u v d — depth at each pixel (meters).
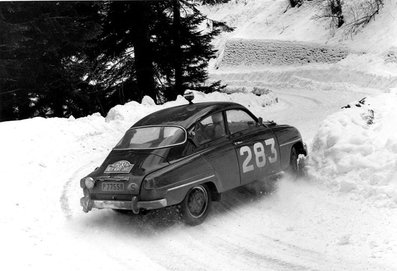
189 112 7.02
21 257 5.43
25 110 21.50
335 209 6.53
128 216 6.93
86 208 6.52
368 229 5.77
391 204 6.29
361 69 34.88
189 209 6.30
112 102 23.91
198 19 25.27
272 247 5.60
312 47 47.00
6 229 6.32
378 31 41.78
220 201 7.35
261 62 54.59
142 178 6.02
